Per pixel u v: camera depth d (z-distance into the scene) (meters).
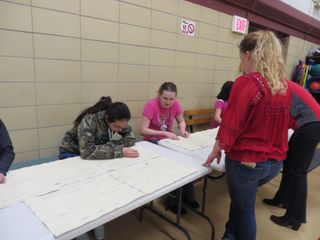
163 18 2.54
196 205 2.15
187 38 2.84
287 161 2.07
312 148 1.77
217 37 3.19
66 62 1.99
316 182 2.91
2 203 0.98
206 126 3.40
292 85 1.60
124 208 1.00
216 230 1.94
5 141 1.31
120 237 1.83
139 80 2.51
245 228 1.42
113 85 2.32
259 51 1.24
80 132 1.52
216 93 3.46
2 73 1.71
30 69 1.82
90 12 2.03
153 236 1.85
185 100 3.05
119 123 1.56
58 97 2.00
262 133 1.24
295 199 1.95
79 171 1.29
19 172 1.25
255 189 1.36
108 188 1.12
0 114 1.76
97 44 2.13
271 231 1.98
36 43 1.81
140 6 2.33
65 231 0.83
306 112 1.63
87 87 2.15
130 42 2.34
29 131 1.91
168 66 2.73
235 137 1.25
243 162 1.27
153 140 2.08
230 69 3.55
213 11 3.03
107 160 1.46
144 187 1.15
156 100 2.21
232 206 1.48
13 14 1.68
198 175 1.37
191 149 1.78
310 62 5.06
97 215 0.92
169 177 1.27
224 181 2.77
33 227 0.85
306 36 5.02
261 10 3.58
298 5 4.38
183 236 1.87
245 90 1.20
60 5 1.87
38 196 1.04
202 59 3.10
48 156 2.05
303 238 1.92
